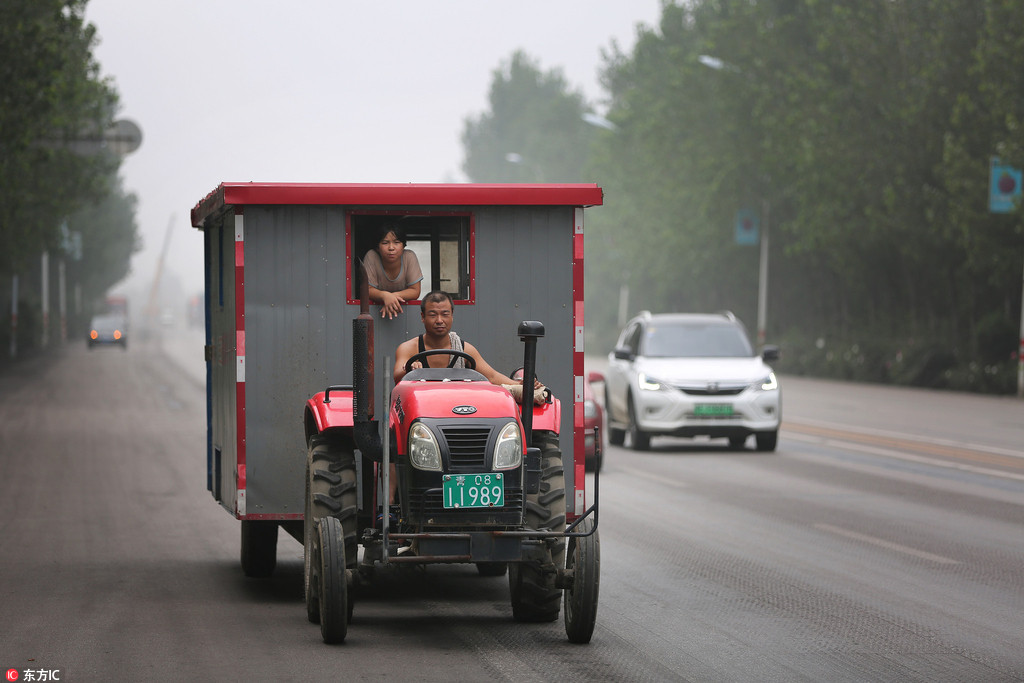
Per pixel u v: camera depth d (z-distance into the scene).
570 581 17.59
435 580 23.48
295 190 20.17
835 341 117.81
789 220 125.38
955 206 87.06
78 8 69.69
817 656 17.06
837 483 37.81
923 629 18.77
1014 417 64.56
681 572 23.61
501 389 17.73
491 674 16.03
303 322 20.42
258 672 16.11
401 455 17.14
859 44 99.88
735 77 122.56
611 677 15.88
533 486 17.67
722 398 46.62
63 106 80.19
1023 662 16.75
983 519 30.38
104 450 48.25
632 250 162.00
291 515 20.42
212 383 24.39
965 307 104.19
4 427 58.28
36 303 199.62
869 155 99.06
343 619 17.58
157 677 15.86
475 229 20.53
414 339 19.20
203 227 25.06
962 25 93.25
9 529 29.33
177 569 24.31
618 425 50.81
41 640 18.02
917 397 83.25
